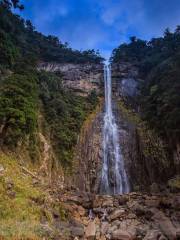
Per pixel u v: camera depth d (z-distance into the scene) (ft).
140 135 136.77
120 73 192.65
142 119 146.10
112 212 55.77
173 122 111.34
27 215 44.70
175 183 84.64
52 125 112.37
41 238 37.32
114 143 140.15
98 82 185.57
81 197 66.44
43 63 193.16
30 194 53.93
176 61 135.23
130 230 45.55
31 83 88.22
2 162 68.28
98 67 195.11
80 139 127.65
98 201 63.57
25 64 107.96
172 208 57.98
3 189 50.01
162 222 49.47
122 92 181.57
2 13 131.03
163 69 151.12
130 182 124.88
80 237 43.32
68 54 205.05
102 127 147.95
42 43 207.51
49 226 43.16
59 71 184.96
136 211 55.16
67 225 47.14
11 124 75.10
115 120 155.84
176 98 113.29
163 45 198.80
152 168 122.31
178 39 178.81
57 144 111.24
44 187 66.59
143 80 188.24
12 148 81.41
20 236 35.50
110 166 130.11
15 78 84.58
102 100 173.27
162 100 124.57
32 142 93.04
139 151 132.67
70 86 177.37
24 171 73.72
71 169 112.57
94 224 48.91
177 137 111.24
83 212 56.49
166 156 117.80
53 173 99.86
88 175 121.19
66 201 60.54
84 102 159.43
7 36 116.37
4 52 108.78
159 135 124.77
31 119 78.23
